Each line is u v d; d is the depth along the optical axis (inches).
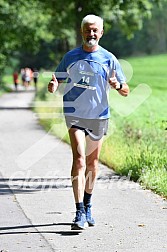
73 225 581.9
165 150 928.3
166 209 667.4
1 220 629.6
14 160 1031.0
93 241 550.9
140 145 996.6
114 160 930.1
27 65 5925.2
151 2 2374.5
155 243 542.9
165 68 4603.8
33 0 2524.6
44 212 662.5
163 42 6008.9
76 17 2119.8
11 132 1519.4
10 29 3425.2
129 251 520.1
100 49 602.2
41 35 3627.0
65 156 1069.8
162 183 763.4
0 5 3282.5
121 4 2113.7
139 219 625.9
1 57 3897.6
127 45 6008.9
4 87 4111.7
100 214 648.4
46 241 552.7
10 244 545.3
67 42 3481.8
